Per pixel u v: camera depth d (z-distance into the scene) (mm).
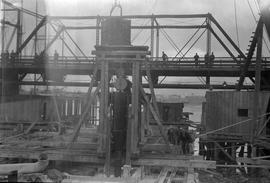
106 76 11883
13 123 23250
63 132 19812
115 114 12289
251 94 21203
